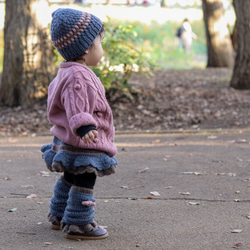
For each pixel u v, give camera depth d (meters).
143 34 29.39
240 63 12.62
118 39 11.20
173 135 8.87
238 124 9.49
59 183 4.17
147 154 7.35
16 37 11.43
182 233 4.07
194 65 24.27
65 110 3.83
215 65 19.81
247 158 6.89
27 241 3.91
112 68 10.73
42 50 11.47
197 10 39.47
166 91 12.31
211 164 6.61
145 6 39.16
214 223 4.31
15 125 10.22
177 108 10.83
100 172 3.87
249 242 3.84
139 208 4.77
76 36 3.82
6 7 11.53
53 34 3.89
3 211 4.71
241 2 12.44
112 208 4.78
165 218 4.46
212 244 3.80
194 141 8.23
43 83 11.49
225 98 11.52
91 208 3.93
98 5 37.25
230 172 6.18
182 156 7.14
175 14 37.28
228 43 19.78
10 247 3.77
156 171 6.29
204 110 10.58
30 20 11.39
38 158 7.28
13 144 8.51
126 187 5.55
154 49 25.56
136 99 11.45
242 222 4.33
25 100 11.39
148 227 4.23
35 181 5.91
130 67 11.06
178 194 5.26
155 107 10.97
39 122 10.39
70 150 3.80
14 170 6.49
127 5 38.91
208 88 12.91
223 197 5.13
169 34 30.38
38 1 11.40
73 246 3.78
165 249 3.71
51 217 4.18
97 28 3.92
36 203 4.99
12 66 11.46
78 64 3.85
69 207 3.89
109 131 3.95
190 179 5.88
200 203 4.93
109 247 3.76
